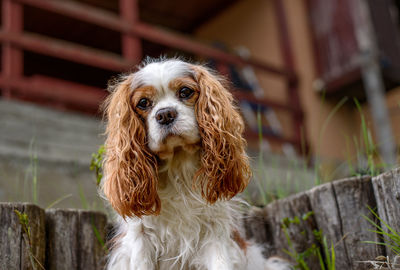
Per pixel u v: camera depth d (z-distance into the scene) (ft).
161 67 7.62
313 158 22.63
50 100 19.29
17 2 19.33
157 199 7.32
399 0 28.40
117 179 7.39
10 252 7.27
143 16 31.91
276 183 12.91
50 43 18.79
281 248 9.18
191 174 7.52
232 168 7.39
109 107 8.05
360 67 24.75
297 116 24.98
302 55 27.09
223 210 7.48
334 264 8.04
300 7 28.09
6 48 17.95
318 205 8.73
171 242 7.38
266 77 28.35
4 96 17.83
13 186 12.79
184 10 31.50
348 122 27.27
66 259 8.02
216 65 25.00
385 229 7.73
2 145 14.24
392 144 21.17
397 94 28.40
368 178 8.26
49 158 13.62
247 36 29.94
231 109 7.77
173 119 7.14
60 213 8.18
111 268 7.48
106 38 32.71
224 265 7.11
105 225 8.58
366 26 24.86
